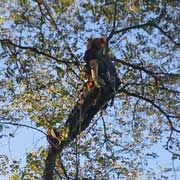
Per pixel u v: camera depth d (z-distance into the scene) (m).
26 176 11.59
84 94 9.95
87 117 10.25
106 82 9.80
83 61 10.58
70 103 11.14
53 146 10.66
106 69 9.77
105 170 12.05
